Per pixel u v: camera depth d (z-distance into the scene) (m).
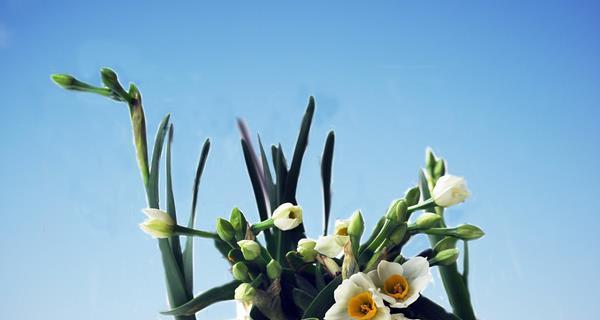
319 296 0.52
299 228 0.58
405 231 0.53
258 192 0.59
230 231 0.53
